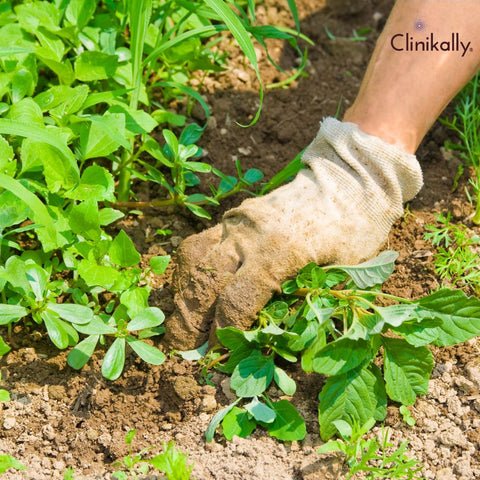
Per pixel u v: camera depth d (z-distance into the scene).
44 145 1.52
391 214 1.53
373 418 1.50
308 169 1.55
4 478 1.48
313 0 1.84
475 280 1.58
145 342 1.55
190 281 1.54
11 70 1.58
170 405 1.52
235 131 1.71
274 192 1.54
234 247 1.53
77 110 1.55
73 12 1.62
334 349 1.48
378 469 1.46
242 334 1.50
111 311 1.56
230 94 1.74
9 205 1.51
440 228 1.64
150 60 1.58
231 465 1.48
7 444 1.50
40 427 1.51
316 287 1.50
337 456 1.49
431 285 1.59
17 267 1.49
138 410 1.52
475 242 1.60
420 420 1.52
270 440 1.50
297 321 1.52
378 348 1.51
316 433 1.51
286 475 1.48
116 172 1.63
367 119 1.53
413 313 1.49
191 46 1.64
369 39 1.82
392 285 1.60
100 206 1.62
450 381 1.54
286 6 1.83
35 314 1.50
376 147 1.52
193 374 1.53
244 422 1.50
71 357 1.51
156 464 1.46
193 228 1.64
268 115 1.73
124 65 1.63
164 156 1.61
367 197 1.53
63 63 1.59
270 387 1.54
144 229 1.64
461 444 1.51
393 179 1.52
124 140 1.52
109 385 1.53
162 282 1.60
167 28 1.72
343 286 1.57
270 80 1.76
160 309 1.57
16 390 1.53
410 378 1.51
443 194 1.67
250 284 1.51
